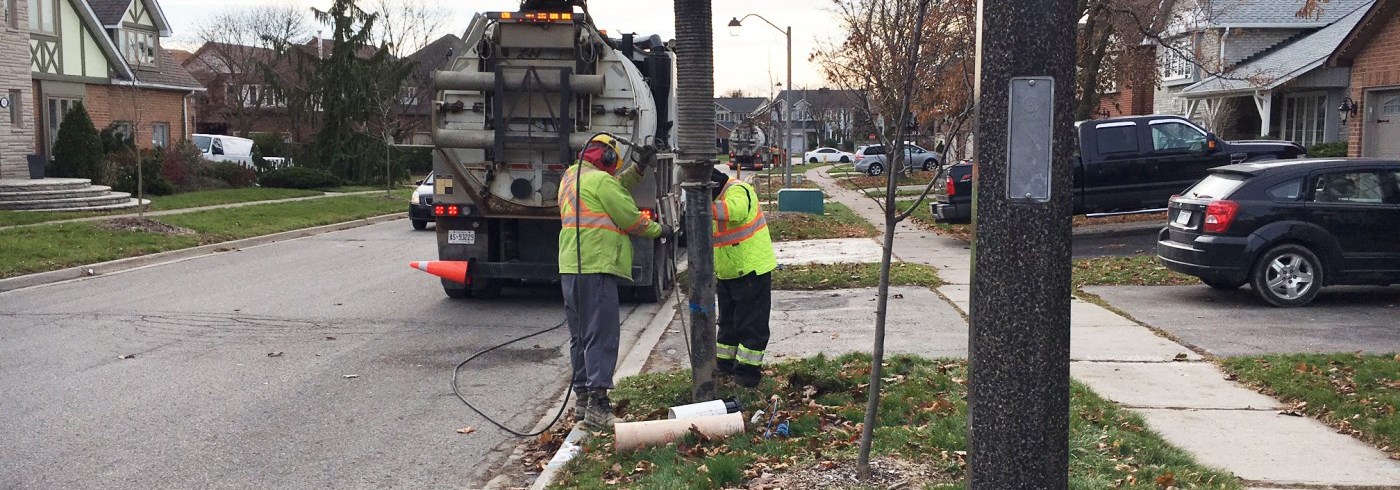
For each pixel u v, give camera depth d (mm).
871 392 5336
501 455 6621
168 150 34406
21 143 27344
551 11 12242
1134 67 26703
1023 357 3486
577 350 7113
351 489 5930
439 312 12258
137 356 9438
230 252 19234
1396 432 6062
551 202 12219
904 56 7941
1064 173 3467
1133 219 21047
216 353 9641
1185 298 11805
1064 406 3533
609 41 12344
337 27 40281
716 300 7500
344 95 40375
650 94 12977
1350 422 6414
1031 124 3426
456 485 6027
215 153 41719
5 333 10508
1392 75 22219
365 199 32594
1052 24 3410
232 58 75062
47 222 20812
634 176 7008
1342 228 11039
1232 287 12203
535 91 11773
